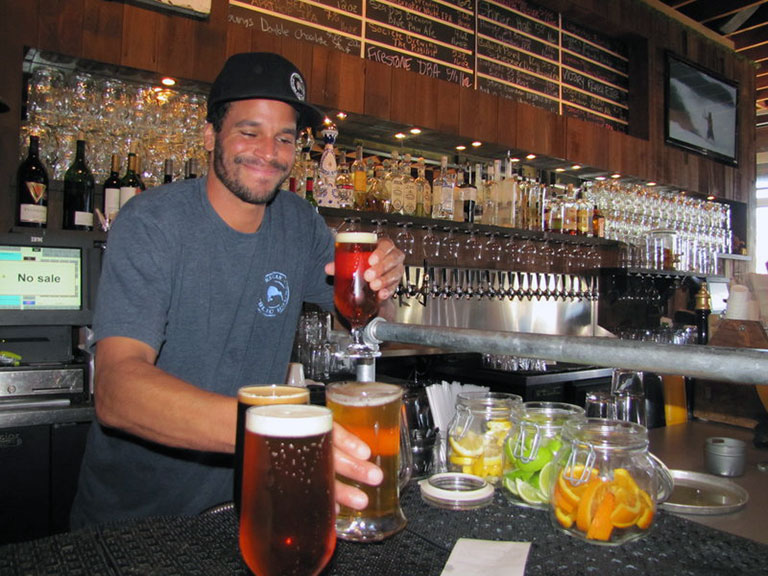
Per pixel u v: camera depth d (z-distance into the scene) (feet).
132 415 2.92
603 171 15.01
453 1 13.15
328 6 11.26
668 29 16.92
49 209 8.66
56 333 7.75
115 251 4.02
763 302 12.54
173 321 4.48
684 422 7.56
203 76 8.93
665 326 15.21
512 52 14.20
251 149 4.33
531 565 2.29
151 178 9.19
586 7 14.90
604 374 12.10
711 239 17.89
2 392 7.01
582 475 2.59
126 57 8.37
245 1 10.34
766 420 6.32
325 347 10.30
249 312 4.85
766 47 19.36
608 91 16.22
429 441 4.09
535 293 13.79
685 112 17.15
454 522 2.70
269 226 4.99
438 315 12.89
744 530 3.78
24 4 7.75
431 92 11.59
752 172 19.34
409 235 12.03
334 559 2.30
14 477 6.97
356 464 2.06
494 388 11.45
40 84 8.43
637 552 2.42
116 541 2.39
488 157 13.85
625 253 15.49
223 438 2.64
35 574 2.11
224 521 2.58
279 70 4.28
